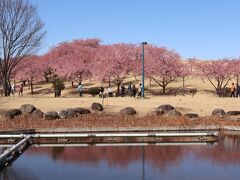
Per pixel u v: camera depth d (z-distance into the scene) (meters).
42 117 23.59
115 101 29.16
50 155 14.62
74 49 60.19
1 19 38.56
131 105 27.22
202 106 27.28
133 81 57.03
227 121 22.31
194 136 18.17
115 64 47.44
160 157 14.16
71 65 53.66
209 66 49.41
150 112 24.84
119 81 46.41
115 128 20.19
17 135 17.89
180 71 48.19
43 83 62.53
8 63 43.16
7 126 21.27
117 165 12.92
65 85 57.53
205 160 13.60
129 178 11.30
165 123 21.78
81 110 24.70
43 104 28.03
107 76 47.59
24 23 40.56
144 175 11.62
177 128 20.39
